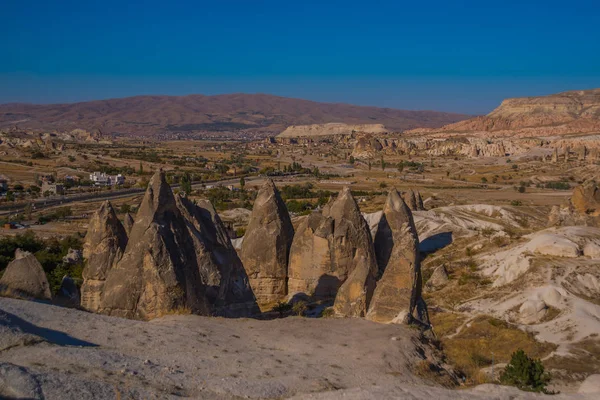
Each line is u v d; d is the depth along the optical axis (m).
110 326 23.86
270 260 44.06
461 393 19.81
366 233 43.28
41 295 27.41
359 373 21.58
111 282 27.56
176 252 28.11
